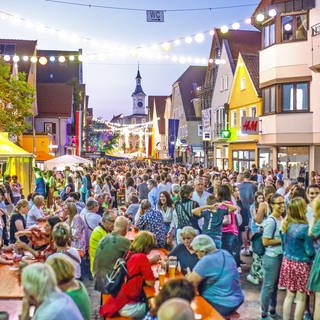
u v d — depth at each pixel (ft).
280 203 25.88
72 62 221.87
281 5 90.02
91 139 241.14
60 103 167.12
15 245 28.48
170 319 10.37
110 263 25.29
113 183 77.15
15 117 94.48
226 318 19.75
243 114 117.29
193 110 188.44
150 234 23.24
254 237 28.94
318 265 22.04
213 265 19.90
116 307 21.88
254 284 33.94
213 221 29.89
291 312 27.68
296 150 92.22
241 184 45.39
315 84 87.45
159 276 21.97
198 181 37.60
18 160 71.20
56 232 23.59
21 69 143.33
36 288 13.91
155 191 50.34
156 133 261.44
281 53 91.04
